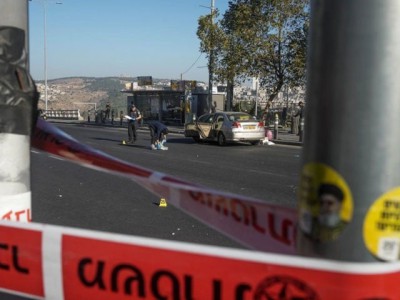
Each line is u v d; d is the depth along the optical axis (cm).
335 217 157
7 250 196
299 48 2873
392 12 146
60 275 187
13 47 214
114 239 178
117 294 178
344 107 152
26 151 223
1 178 216
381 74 148
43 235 189
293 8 2866
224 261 160
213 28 3033
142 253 173
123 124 4078
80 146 248
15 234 195
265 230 197
